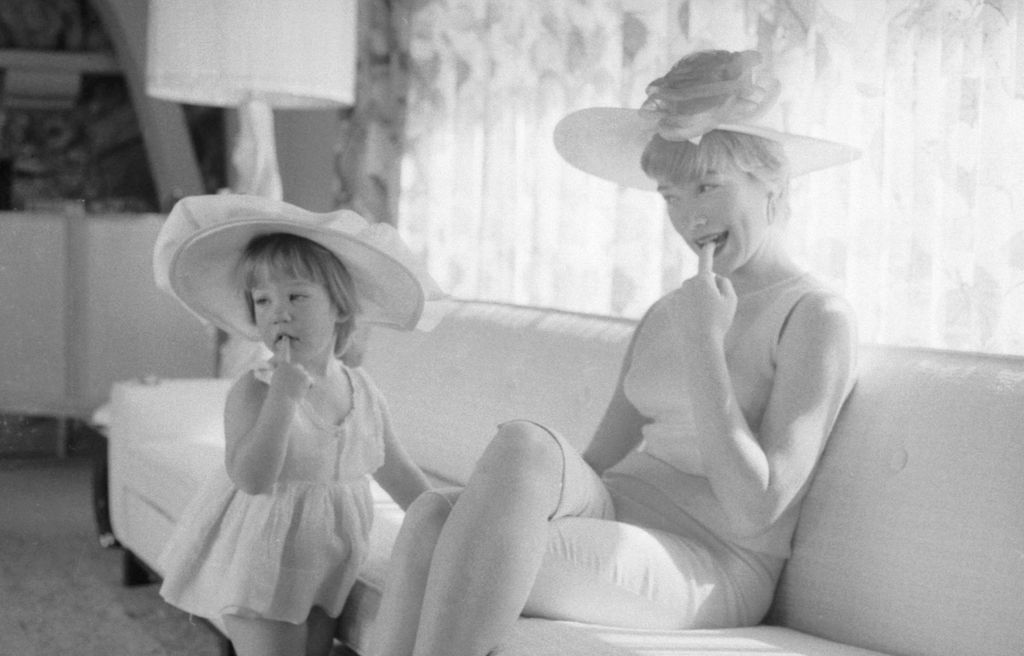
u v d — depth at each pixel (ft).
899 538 5.85
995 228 7.89
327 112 17.83
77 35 20.89
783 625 6.39
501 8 12.70
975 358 6.07
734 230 6.26
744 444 5.77
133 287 17.33
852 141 8.91
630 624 5.82
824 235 9.03
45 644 9.34
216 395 11.24
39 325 17.10
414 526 5.74
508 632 5.32
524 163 12.50
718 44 9.97
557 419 8.39
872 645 5.89
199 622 8.62
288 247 6.70
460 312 10.11
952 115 8.21
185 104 21.30
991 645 5.38
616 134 7.20
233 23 12.04
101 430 12.20
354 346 11.25
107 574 11.46
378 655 5.69
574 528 5.80
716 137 6.21
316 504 6.64
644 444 6.92
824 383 6.00
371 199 15.07
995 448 5.63
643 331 6.87
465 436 9.29
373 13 14.88
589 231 11.64
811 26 9.14
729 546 6.20
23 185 21.13
